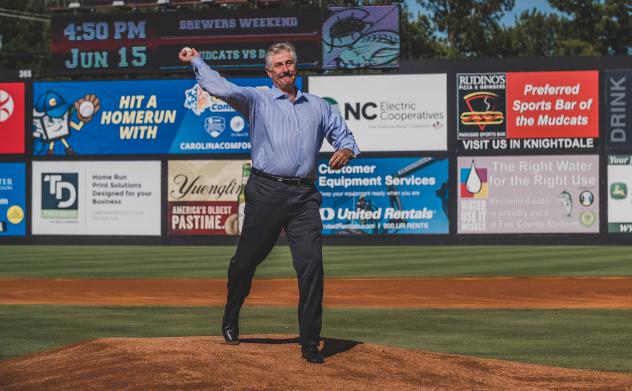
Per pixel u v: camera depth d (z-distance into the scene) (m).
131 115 27.55
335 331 9.86
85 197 27.73
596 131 26.25
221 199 27.30
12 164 27.98
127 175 27.59
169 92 27.42
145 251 24.92
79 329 10.04
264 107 5.71
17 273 18.19
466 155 26.53
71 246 27.45
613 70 26.16
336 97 26.81
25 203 27.94
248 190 5.81
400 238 26.67
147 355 5.61
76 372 5.39
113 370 5.34
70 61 27.81
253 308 12.23
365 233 26.75
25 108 27.92
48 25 55.75
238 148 27.20
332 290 14.72
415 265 19.55
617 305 12.52
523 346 8.72
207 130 27.28
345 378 5.49
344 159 5.77
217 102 27.22
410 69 26.59
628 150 26.14
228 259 21.73
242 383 5.15
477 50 49.69
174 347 5.86
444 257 21.78
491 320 10.88
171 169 27.45
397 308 12.26
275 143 5.68
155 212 27.53
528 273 17.56
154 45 27.44
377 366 5.89
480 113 26.47
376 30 26.53
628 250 24.02
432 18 49.75
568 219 26.31
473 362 6.37
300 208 5.76
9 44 56.03
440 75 26.55
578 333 9.68
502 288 14.89
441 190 26.58
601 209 26.23
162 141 27.44
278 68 5.75
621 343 8.92
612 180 26.20
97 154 27.69
